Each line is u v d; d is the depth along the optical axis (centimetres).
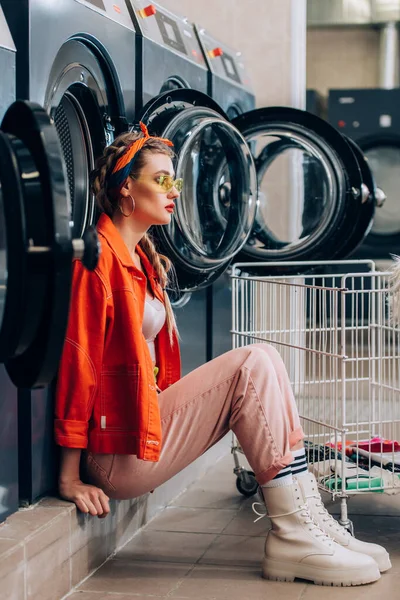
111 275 221
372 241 619
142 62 281
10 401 204
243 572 237
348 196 367
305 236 378
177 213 285
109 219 229
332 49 759
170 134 280
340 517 274
